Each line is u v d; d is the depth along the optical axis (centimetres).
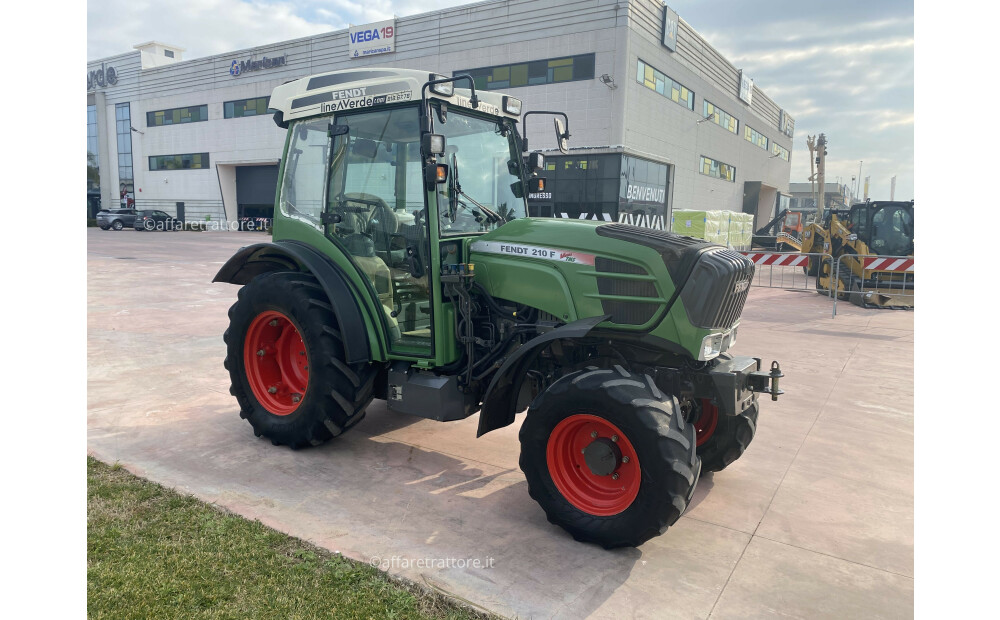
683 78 2770
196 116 3762
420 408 388
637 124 2394
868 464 429
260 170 3691
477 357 392
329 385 397
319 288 416
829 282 1373
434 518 334
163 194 4047
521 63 2438
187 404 515
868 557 308
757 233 3622
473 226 405
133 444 426
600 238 348
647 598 269
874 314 1088
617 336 344
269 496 353
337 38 2998
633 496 302
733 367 348
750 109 3772
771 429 499
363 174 402
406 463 409
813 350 790
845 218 1544
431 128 363
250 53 3403
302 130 441
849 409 552
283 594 257
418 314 387
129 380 580
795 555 309
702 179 3175
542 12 2370
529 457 324
